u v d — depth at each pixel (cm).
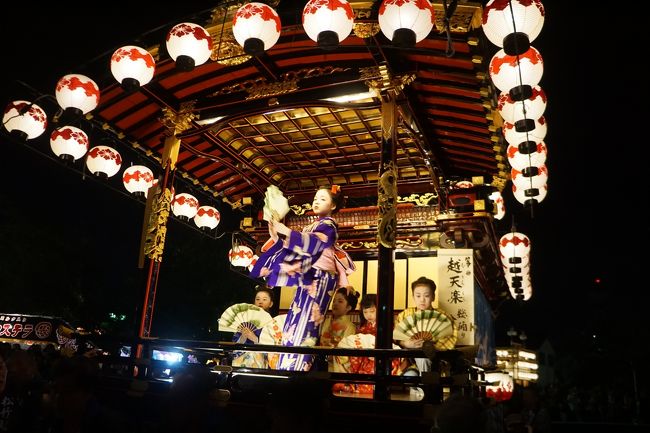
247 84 828
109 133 951
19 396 495
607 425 1836
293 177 1118
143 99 847
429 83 748
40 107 826
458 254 970
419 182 1048
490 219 941
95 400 393
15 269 2145
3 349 597
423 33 609
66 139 851
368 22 664
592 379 3506
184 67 700
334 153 1009
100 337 740
